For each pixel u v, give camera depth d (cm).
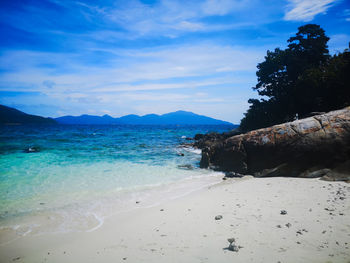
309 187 927
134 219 722
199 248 479
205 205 799
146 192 1054
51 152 2227
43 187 1102
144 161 1944
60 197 966
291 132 1333
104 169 1557
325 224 550
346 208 648
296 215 623
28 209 827
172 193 1039
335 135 1170
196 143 3453
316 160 1173
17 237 620
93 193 1030
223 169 1573
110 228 662
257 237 507
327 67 2739
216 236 532
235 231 550
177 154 2456
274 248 450
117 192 1051
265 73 3181
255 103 3341
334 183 952
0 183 1149
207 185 1191
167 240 537
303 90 2689
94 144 3134
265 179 1195
